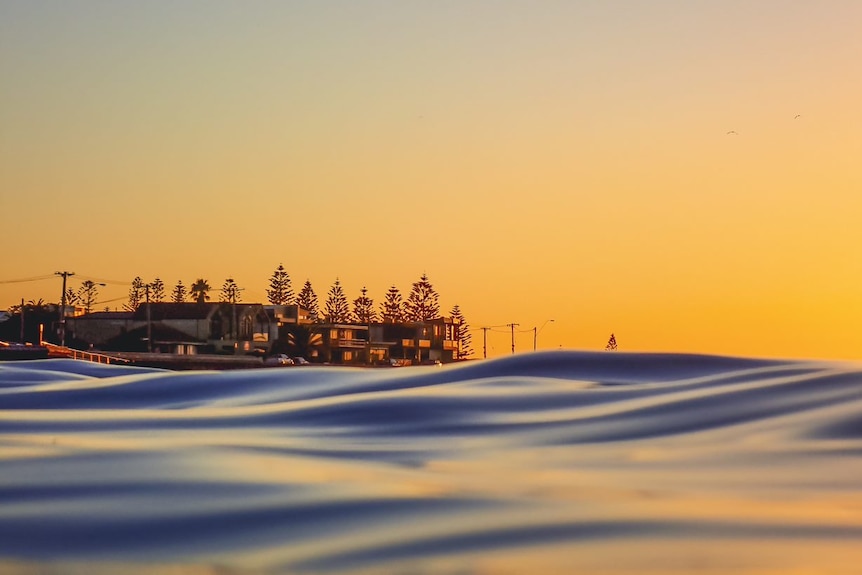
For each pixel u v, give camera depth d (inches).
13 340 5984.3
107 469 292.5
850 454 325.7
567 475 297.1
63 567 202.5
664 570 199.5
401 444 360.2
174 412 455.5
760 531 227.6
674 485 281.4
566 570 199.5
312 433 387.2
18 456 312.2
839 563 204.1
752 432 365.7
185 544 217.8
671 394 455.5
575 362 569.9
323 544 217.3
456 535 224.2
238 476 284.2
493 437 374.9
